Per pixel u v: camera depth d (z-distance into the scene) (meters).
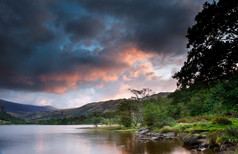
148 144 20.98
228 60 14.58
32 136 42.44
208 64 15.18
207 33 16.03
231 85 12.91
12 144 25.94
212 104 14.34
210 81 15.90
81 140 30.30
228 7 14.83
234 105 13.06
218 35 15.97
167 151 15.72
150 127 43.28
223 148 13.59
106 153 16.42
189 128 27.78
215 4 15.87
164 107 60.62
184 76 17.05
